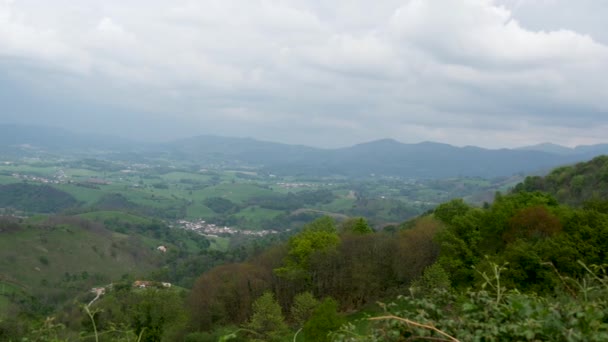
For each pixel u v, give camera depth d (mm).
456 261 25781
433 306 3518
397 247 33656
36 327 5105
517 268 18391
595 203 26734
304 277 34406
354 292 34156
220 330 22953
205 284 32531
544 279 17734
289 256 37406
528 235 23828
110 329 5730
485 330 3281
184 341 22625
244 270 35250
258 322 23672
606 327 3107
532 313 3346
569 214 24453
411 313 3572
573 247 18859
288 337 23328
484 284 4027
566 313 3213
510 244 21562
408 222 57938
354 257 34656
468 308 3484
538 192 32156
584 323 3154
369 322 3957
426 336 3352
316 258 35125
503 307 3580
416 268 31484
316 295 34812
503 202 30094
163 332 22750
